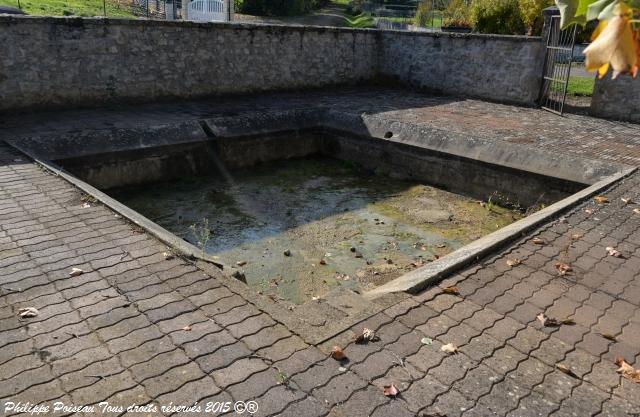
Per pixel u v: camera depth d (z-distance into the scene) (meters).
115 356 2.87
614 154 7.41
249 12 32.59
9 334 3.03
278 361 2.88
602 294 3.79
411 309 3.49
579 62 15.71
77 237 4.36
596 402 2.68
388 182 8.77
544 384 2.79
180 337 3.05
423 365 2.90
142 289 3.58
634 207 5.54
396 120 9.41
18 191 5.38
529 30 16.97
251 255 5.89
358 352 2.99
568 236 4.79
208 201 7.51
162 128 8.16
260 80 11.58
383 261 5.87
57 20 8.52
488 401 2.64
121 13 21.78
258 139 9.16
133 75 9.62
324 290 5.17
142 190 7.75
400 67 13.61
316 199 7.82
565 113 10.65
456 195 8.15
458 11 20.92
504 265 4.20
